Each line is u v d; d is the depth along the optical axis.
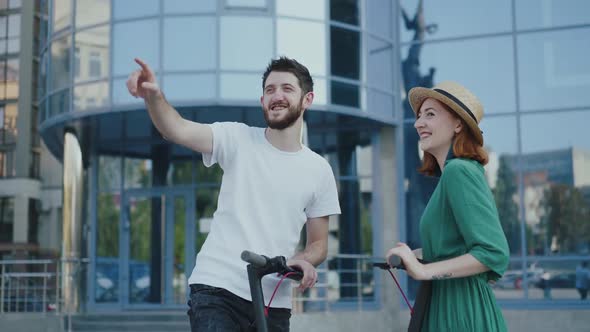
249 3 13.34
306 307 13.84
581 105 14.09
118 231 15.90
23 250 20.20
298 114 2.97
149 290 15.59
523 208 14.10
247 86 13.12
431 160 2.79
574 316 12.70
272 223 2.97
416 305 2.53
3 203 20.50
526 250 13.96
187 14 13.30
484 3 14.71
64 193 14.30
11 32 20.97
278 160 3.01
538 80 14.36
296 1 13.55
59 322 12.58
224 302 2.87
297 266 2.81
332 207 3.18
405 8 15.08
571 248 13.73
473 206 2.41
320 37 13.65
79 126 14.65
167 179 15.87
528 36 14.49
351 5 14.17
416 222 14.55
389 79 14.85
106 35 13.73
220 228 2.98
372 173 14.98
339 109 13.68
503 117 14.43
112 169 16.14
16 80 20.80
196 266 2.97
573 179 13.91
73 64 13.99
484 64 14.61
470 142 2.58
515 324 12.90
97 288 15.73
